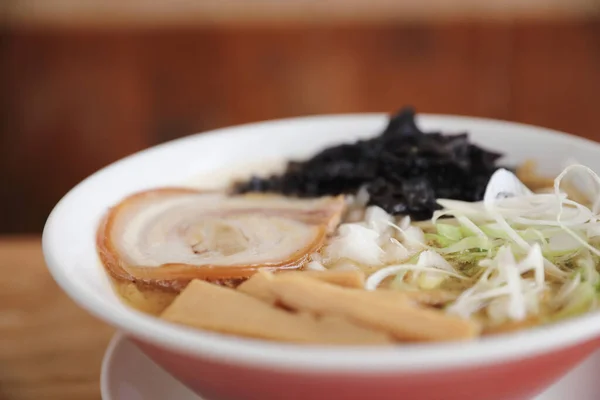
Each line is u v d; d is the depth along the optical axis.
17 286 0.35
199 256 0.27
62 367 0.30
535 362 0.21
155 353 0.22
